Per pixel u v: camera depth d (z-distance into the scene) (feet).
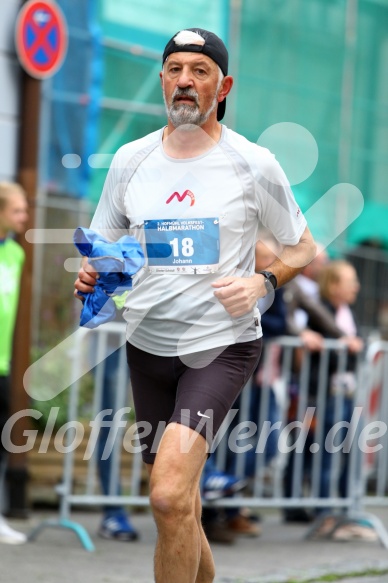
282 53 75.41
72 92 61.36
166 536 26.91
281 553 48.67
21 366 51.93
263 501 51.55
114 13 63.98
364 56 81.41
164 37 67.21
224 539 50.26
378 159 82.48
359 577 44.04
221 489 48.80
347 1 79.92
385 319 84.69
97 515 56.44
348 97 80.12
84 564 42.70
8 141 53.57
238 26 72.08
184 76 28.43
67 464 47.21
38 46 53.67
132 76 65.21
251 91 73.26
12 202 46.57
